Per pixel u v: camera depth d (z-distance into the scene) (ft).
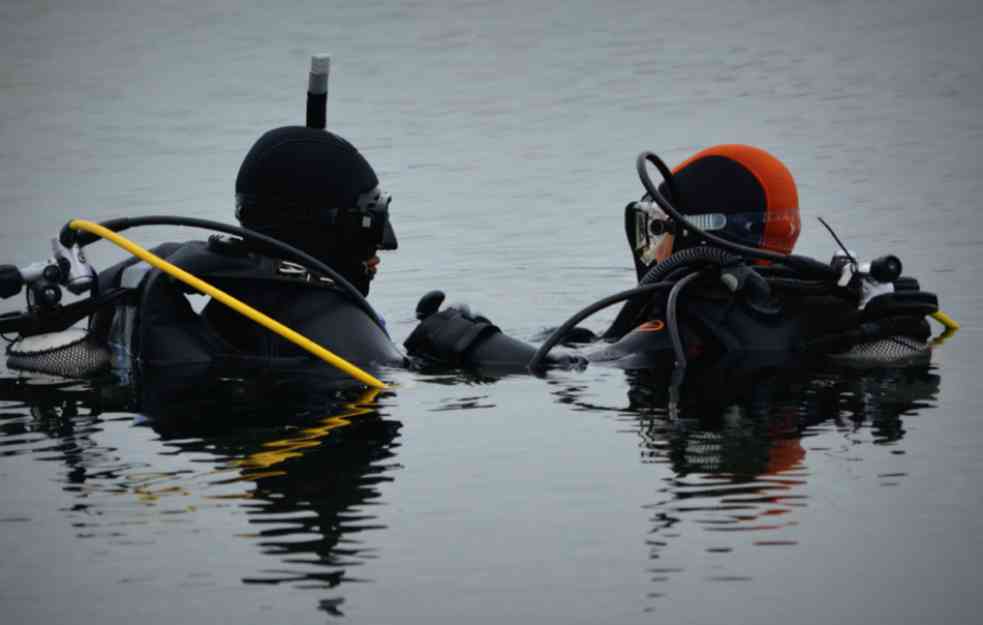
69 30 256.52
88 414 43.50
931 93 157.07
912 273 71.51
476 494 34.22
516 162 124.47
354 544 30.89
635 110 155.43
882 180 105.40
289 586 28.58
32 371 51.24
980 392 44.78
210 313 53.31
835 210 93.66
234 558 30.07
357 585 28.58
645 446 38.55
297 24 258.37
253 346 52.13
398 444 39.14
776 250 55.31
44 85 190.08
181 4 290.97
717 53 204.44
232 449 38.70
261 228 52.70
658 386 46.83
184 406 44.39
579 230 91.40
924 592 27.84
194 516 32.81
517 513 32.81
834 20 233.76
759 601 27.58
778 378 47.73
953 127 132.57
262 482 35.37
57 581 28.99
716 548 30.37
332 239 52.90
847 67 182.09
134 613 27.35
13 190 111.14
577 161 123.54
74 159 129.39
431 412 43.21
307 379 48.26
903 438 38.91
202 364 51.34
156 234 90.68
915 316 52.13
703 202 54.95
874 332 51.44
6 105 173.06
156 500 34.09
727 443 38.73
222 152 131.95
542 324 63.26
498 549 30.48
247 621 26.94
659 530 31.48
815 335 53.52
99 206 102.01
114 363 52.13
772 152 122.31
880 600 27.53
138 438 40.22
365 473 36.19
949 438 38.73
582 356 51.47
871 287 52.39
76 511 33.32
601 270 77.71
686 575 28.89
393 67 204.03
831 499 33.40
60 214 98.63
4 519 32.76
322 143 53.06
